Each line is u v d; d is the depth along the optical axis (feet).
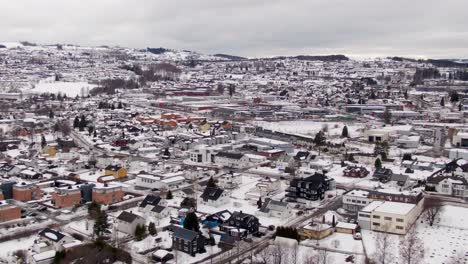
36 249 357.82
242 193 526.98
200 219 432.25
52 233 374.84
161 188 538.88
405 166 649.20
